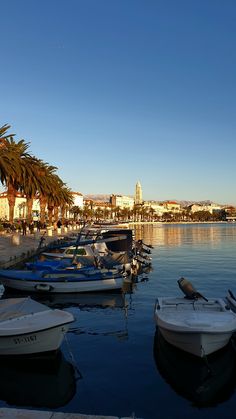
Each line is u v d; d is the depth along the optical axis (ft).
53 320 35.47
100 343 40.96
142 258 116.88
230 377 32.40
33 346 34.60
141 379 32.07
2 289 71.67
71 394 29.43
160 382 31.50
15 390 30.12
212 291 70.08
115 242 111.04
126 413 26.73
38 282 65.82
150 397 29.01
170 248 164.86
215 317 37.88
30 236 177.06
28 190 179.63
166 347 38.58
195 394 29.48
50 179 213.66
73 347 39.78
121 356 37.14
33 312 37.32
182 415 26.50
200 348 33.73
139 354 37.65
